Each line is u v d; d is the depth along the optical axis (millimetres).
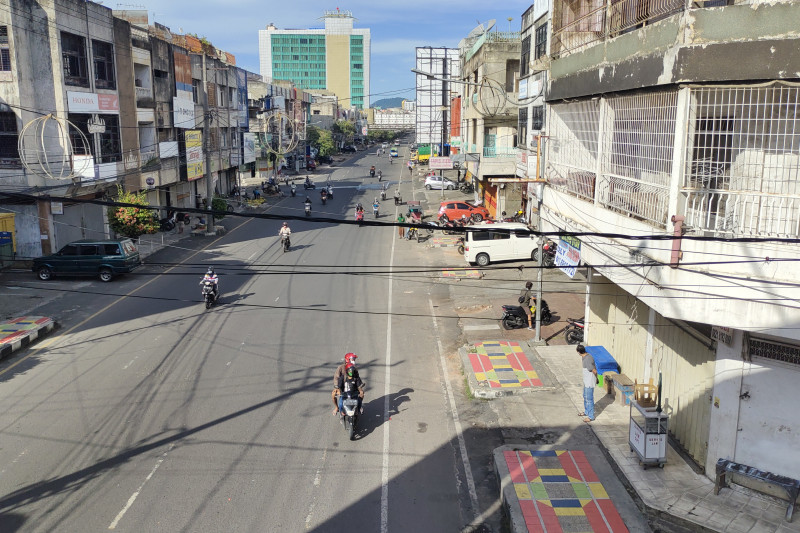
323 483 9961
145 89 33688
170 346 16422
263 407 12742
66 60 26156
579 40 14570
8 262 25406
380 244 32375
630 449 10773
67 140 24422
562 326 18453
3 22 23250
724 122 8922
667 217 8758
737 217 8711
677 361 11031
